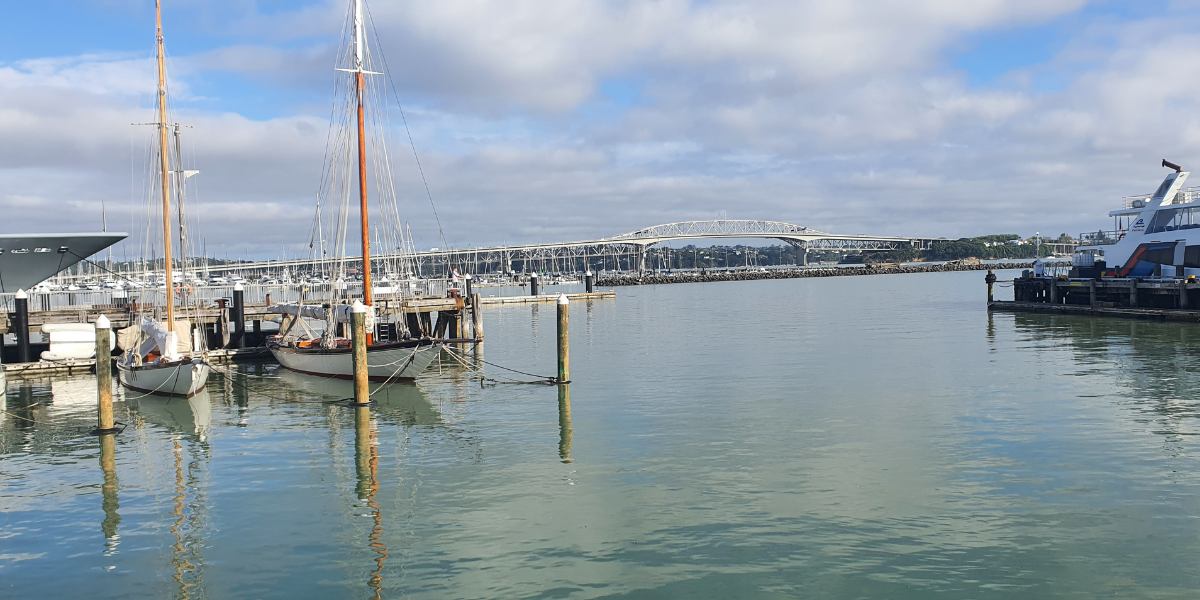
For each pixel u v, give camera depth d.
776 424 27.12
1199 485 19.64
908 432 25.56
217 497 20.83
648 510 18.86
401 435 27.23
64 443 27.28
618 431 26.69
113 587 15.62
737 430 26.38
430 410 31.39
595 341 57.62
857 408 29.48
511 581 15.32
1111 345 46.16
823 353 46.47
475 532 17.81
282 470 23.25
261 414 31.64
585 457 23.59
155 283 47.66
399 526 18.34
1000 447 23.45
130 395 36.69
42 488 21.97
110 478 22.84
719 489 20.23
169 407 33.72
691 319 77.69
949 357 43.19
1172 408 28.03
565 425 27.86
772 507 18.83
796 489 20.08
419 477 22.11
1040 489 19.61
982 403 29.83
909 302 100.00
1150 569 15.20
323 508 19.75
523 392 34.88
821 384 35.03
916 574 15.20
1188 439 23.78
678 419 28.27
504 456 24.00
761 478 21.06
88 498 21.00
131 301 53.28
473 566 16.05
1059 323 61.00
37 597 15.27
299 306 47.56
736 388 34.44
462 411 30.97
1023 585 14.69
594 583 15.14
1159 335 50.28
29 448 26.64
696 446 24.42
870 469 21.61
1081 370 37.03
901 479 20.66
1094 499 18.83
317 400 34.47
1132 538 16.58
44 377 43.38
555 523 18.20
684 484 20.73
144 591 15.41
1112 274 70.12
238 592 15.22
